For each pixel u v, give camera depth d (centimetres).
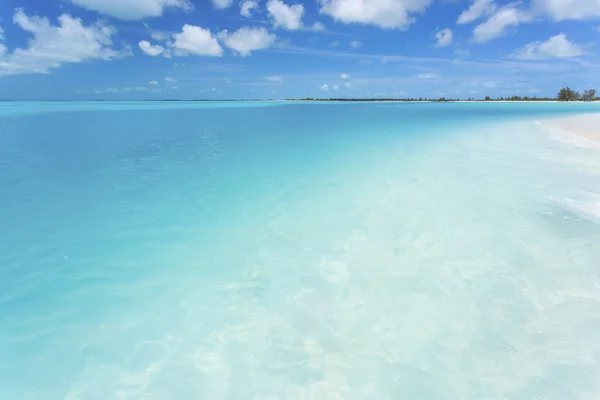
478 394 190
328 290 282
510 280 284
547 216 401
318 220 419
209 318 254
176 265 325
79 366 214
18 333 240
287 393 194
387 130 1354
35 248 360
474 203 453
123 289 289
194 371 210
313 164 723
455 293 271
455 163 692
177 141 1074
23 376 207
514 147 846
